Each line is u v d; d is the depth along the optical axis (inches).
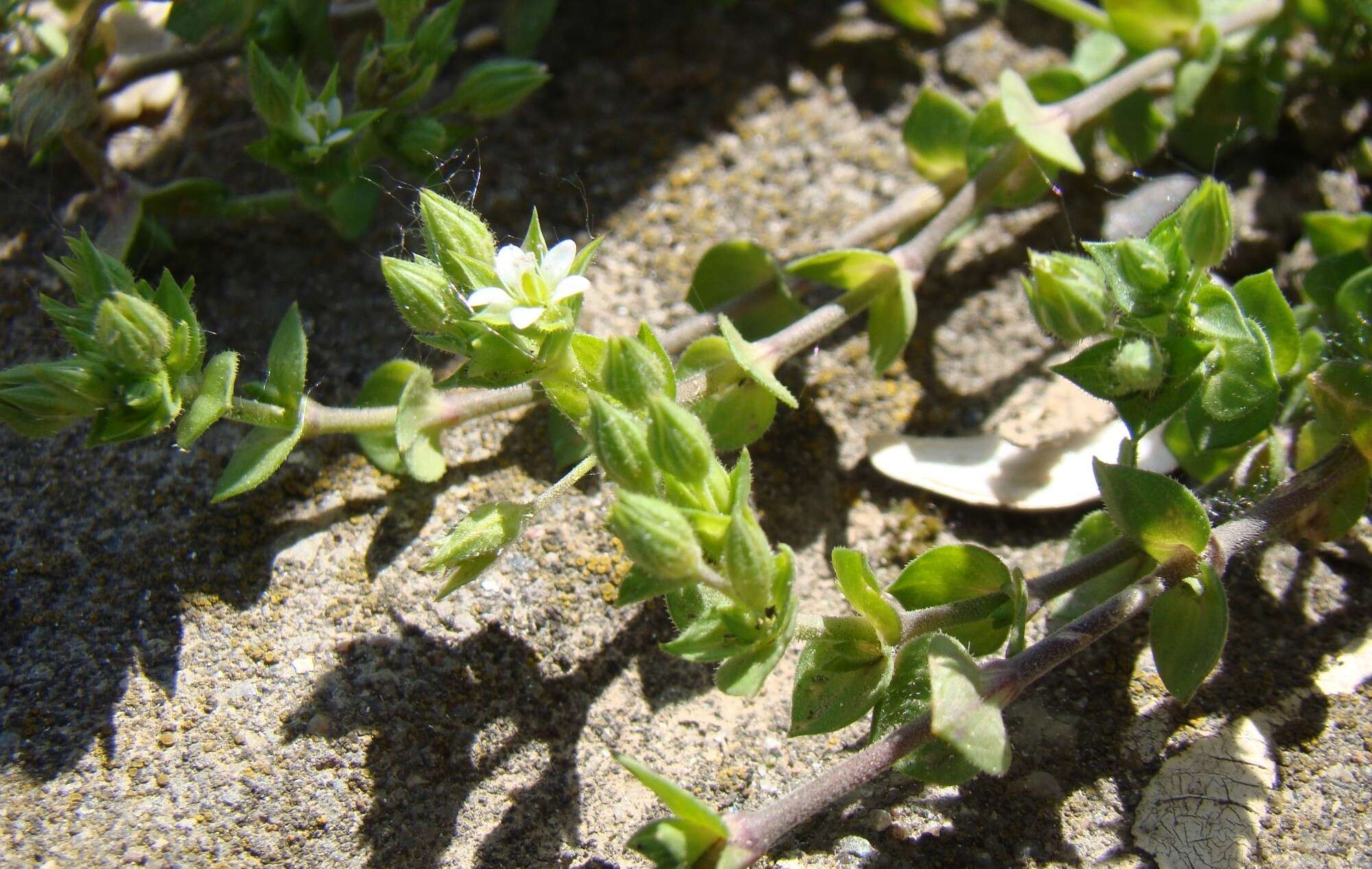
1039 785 2.8
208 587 2.9
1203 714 2.8
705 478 2.4
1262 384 2.6
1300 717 2.8
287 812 2.7
